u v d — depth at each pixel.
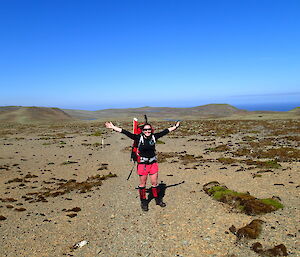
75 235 6.14
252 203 6.70
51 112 74.06
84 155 19.69
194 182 10.16
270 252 4.64
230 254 4.83
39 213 7.77
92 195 9.49
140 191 7.57
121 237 5.89
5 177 13.25
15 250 5.52
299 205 6.72
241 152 17.08
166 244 5.41
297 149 16.58
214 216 6.56
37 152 21.16
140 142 7.34
